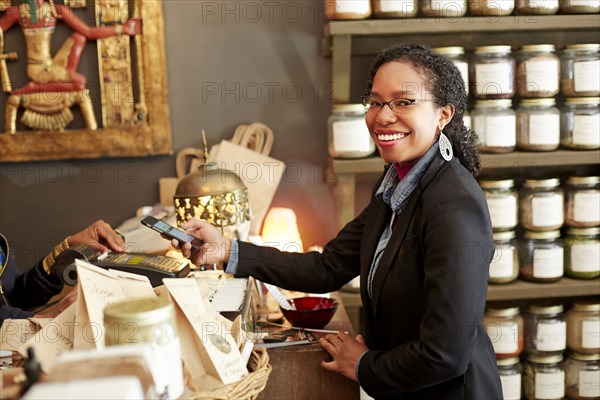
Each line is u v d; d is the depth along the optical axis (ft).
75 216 8.29
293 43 8.16
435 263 4.51
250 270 5.87
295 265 5.91
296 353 5.37
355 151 7.56
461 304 4.41
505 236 7.91
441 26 7.46
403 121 4.78
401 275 4.81
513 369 8.21
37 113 7.94
